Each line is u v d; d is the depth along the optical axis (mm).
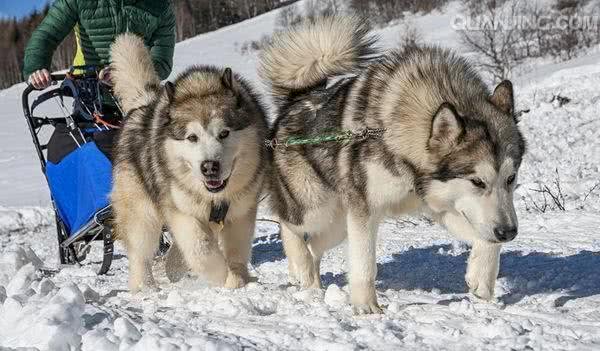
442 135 7434
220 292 8656
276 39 9789
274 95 9828
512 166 7355
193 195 8992
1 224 20234
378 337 6219
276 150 9430
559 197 16766
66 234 11469
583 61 37250
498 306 7633
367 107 8047
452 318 7059
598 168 19375
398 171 7676
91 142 10523
